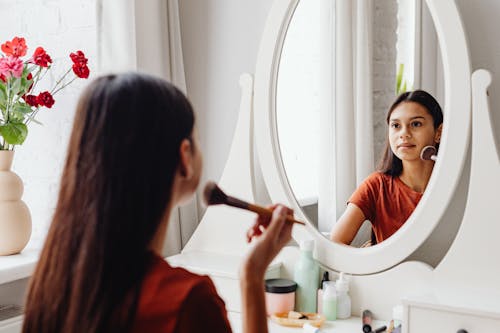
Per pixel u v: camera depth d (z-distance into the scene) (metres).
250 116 1.75
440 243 1.53
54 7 1.92
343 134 1.58
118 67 1.80
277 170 1.68
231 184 1.79
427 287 1.45
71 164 0.74
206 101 1.95
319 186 1.62
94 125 0.73
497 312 1.23
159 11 1.89
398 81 1.49
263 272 0.79
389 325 1.45
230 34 1.89
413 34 1.46
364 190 1.55
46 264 0.74
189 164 0.78
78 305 0.70
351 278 1.57
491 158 1.38
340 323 1.53
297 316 1.54
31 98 1.66
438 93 1.43
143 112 0.72
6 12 2.00
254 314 0.77
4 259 1.68
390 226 1.51
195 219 1.97
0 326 1.56
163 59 1.91
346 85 1.57
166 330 0.69
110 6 1.80
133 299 0.70
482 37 1.47
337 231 1.59
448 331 1.29
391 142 1.50
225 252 1.80
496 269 1.38
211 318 0.72
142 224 0.71
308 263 1.61
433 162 1.44
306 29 1.63
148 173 0.72
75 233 0.72
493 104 1.46
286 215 0.84
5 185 1.68
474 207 1.40
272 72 1.69
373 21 1.52
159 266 0.73
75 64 1.67
